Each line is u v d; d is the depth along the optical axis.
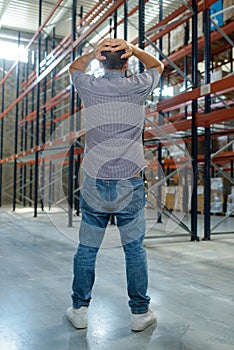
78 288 1.87
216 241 4.84
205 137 5.00
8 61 15.00
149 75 1.85
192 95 4.38
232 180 5.32
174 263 3.46
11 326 1.88
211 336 1.77
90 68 5.89
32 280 2.81
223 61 8.41
